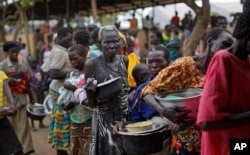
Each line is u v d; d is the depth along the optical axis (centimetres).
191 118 282
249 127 244
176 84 297
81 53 454
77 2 1628
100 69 355
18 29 1343
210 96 232
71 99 435
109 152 352
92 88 333
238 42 237
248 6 246
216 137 250
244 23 232
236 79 236
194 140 297
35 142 712
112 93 336
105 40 352
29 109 627
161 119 334
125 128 321
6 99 497
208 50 295
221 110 233
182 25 1258
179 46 793
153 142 310
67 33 561
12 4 1445
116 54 359
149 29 1420
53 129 535
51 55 541
